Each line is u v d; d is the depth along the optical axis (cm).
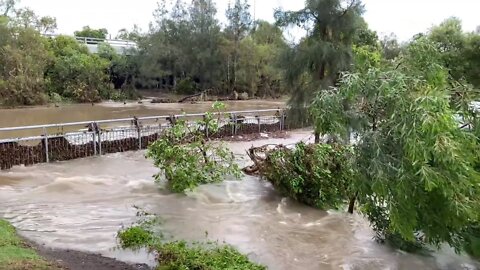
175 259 625
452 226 563
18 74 3027
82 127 1947
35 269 557
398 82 511
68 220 817
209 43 4050
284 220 879
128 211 882
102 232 760
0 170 1179
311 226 851
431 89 493
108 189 1031
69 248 684
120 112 2791
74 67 3391
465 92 542
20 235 730
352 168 575
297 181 964
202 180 1068
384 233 745
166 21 4047
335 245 759
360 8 1759
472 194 514
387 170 510
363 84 561
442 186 480
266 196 1023
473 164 552
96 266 609
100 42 4197
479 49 2153
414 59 585
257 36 4209
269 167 1043
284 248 738
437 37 2222
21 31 3114
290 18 1792
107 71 3834
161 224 815
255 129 1933
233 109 3084
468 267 683
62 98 3319
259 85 4112
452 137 480
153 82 4038
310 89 1770
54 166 1241
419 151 455
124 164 1284
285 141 1789
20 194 972
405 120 475
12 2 3397
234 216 888
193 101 3675
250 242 755
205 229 804
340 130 583
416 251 734
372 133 543
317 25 1798
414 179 500
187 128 1121
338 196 975
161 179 1117
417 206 536
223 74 4109
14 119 2375
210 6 4091
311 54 1728
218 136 1769
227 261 625
